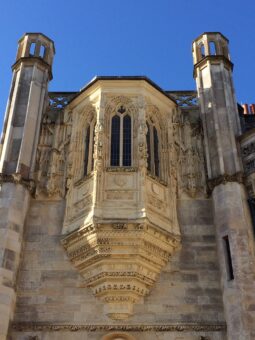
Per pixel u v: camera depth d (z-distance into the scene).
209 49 27.02
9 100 25.47
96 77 24.39
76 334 18.75
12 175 21.73
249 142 22.91
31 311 19.36
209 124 24.08
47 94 26.47
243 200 21.02
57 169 23.41
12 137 23.45
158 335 18.66
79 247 20.25
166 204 21.66
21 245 20.66
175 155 23.91
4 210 20.78
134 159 22.25
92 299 19.55
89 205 20.80
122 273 19.41
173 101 25.48
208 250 20.75
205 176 23.02
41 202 22.33
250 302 18.14
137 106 23.80
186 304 19.41
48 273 20.25
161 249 20.30
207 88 25.39
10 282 19.31
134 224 19.73
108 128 23.45
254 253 19.69
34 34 27.92
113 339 18.55
